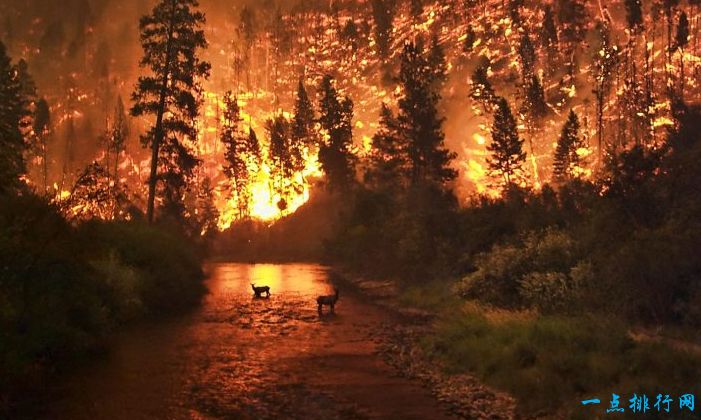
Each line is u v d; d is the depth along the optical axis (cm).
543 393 954
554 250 1797
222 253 9131
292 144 10731
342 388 1060
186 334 1612
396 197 5591
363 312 2155
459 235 2689
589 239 1689
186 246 3294
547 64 11762
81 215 1312
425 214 2988
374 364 1265
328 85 9375
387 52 15625
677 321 1334
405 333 1675
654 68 10294
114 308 1717
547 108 9938
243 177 10838
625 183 1683
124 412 887
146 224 2827
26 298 1130
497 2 15138
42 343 1130
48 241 1145
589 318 1305
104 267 1772
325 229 8581
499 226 2462
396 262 3275
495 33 13662
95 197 1350
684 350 1001
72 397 965
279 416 884
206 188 10269
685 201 1527
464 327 1450
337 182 8438
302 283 3662
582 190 2383
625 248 1441
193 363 1247
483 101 10350
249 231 9700
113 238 2167
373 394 1023
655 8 11069
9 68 5241
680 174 1614
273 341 1529
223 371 1177
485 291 1945
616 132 8781
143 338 1536
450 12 15838
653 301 1373
